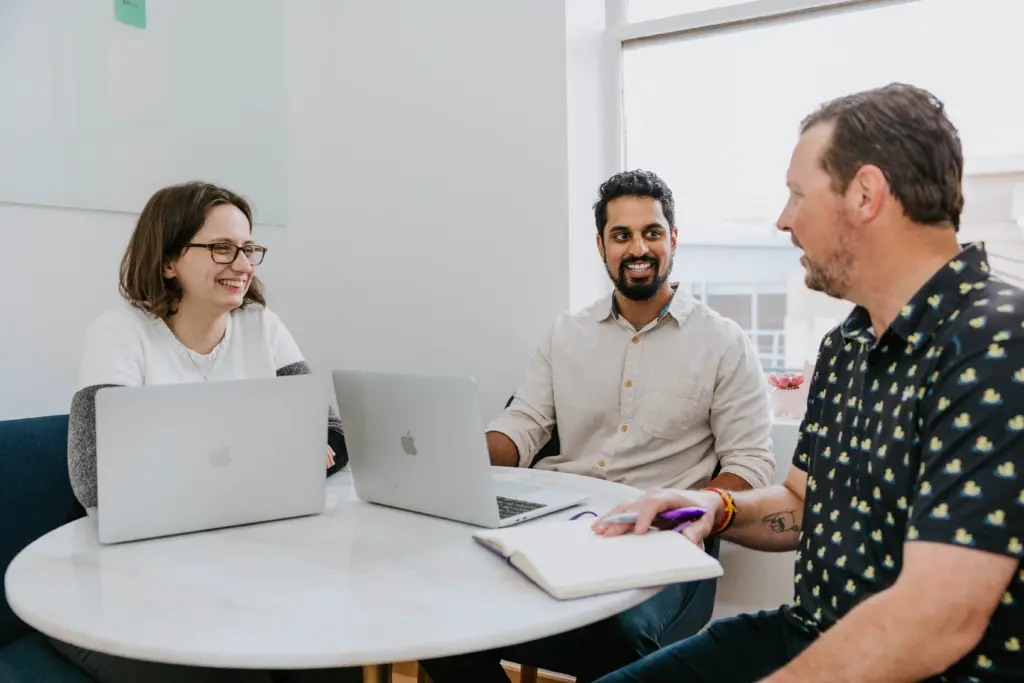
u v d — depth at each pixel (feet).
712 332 6.56
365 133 8.93
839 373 3.91
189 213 5.53
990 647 2.97
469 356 8.45
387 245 8.87
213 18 7.73
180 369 5.71
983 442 2.82
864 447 3.48
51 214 6.38
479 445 4.13
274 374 6.15
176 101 7.37
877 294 3.41
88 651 4.19
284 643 2.91
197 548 4.05
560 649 5.14
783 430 7.07
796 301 7.88
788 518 4.34
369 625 3.06
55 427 5.40
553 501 4.70
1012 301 2.98
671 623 5.28
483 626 3.04
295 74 8.68
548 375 7.14
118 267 6.90
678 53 8.20
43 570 3.73
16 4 6.04
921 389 3.15
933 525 2.85
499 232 8.20
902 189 3.20
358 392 4.66
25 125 6.14
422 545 4.05
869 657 2.80
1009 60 6.70
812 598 3.79
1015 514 2.75
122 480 4.06
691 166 8.23
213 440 4.25
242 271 5.68
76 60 6.50
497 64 8.10
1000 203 6.78
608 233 6.54
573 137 7.88
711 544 5.74
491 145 8.19
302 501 4.57
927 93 3.31
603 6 8.39
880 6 7.17
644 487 6.59
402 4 8.62
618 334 6.84
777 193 7.82
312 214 8.95
